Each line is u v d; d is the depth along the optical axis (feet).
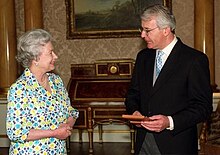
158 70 9.12
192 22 20.79
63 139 8.27
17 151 7.99
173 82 8.79
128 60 19.75
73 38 21.59
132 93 9.85
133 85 9.84
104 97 18.93
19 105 7.76
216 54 20.59
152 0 20.77
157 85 8.89
